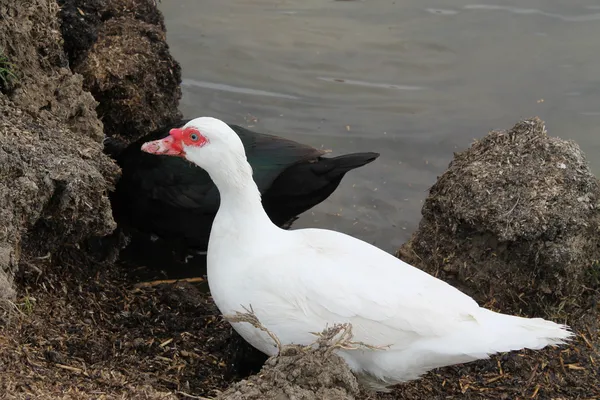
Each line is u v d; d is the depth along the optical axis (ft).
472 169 10.04
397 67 12.21
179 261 10.62
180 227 10.51
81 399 8.73
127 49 11.12
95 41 11.02
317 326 9.00
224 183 9.24
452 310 8.99
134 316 9.80
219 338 9.74
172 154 9.27
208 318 9.92
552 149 10.03
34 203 9.32
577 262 9.92
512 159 10.04
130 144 10.62
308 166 10.58
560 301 9.96
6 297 9.04
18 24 9.91
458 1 12.94
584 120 11.63
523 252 9.91
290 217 10.81
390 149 11.51
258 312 9.08
